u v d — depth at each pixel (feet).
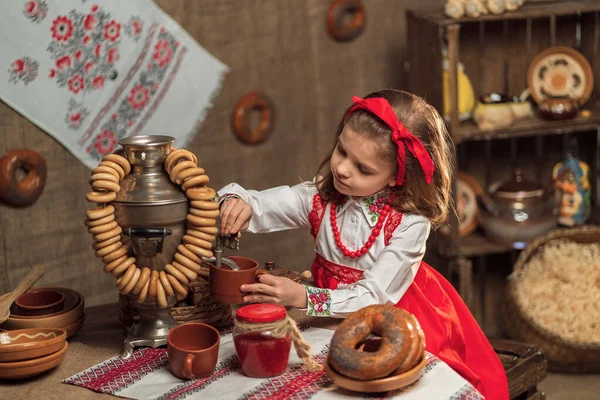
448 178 5.45
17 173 7.94
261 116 9.86
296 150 10.29
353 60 10.49
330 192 5.49
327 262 5.52
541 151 11.10
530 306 9.75
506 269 11.39
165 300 4.55
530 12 9.36
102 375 4.39
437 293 5.65
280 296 4.70
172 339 4.33
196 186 4.56
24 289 5.02
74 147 8.19
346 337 4.13
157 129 8.89
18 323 4.77
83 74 8.04
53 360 4.42
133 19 8.34
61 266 8.36
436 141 5.28
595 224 10.86
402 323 4.14
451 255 9.96
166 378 4.33
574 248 10.15
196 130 9.27
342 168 5.02
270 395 4.08
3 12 7.29
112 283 8.86
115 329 5.20
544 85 10.44
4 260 7.88
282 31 9.81
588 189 10.75
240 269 4.85
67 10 7.74
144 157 4.49
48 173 8.08
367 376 3.97
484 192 10.95
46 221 8.15
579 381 9.49
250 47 9.57
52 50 7.73
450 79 9.23
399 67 10.82
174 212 4.49
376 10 10.49
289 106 10.09
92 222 4.40
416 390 4.14
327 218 5.50
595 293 9.81
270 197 5.61
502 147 10.96
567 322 9.57
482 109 9.71
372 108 4.88
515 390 6.47
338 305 4.87
